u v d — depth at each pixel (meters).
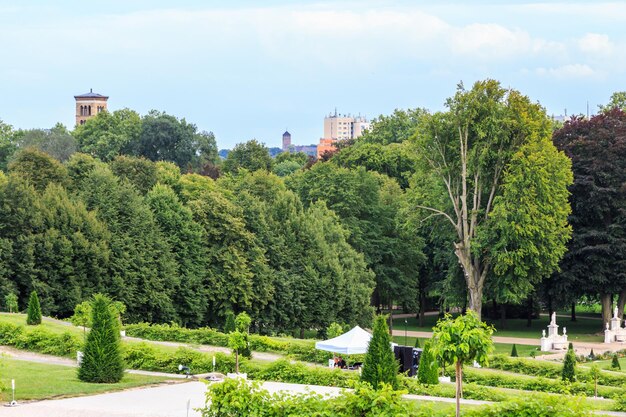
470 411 30.33
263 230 97.12
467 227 93.62
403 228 104.25
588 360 79.88
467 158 93.19
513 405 29.75
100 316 45.53
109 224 87.75
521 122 91.44
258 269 93.38
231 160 181.88
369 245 114.94
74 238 83.38
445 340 31.05
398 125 190.25
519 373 62.09
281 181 132.25
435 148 95.44
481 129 91.44
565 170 93.62
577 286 105.62
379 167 144.88
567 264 104.25
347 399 30.75
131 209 89.38
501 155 92.62
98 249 83.56
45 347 58.16
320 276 97.81
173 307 88.75
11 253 80.75
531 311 117.19
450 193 94.81
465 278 100.06
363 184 118.56
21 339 58.94
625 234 104.25
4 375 44.53
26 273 81.19
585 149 106.06
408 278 116.31
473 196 96.19
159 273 87.75
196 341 70.69
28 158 110.25
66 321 75.00
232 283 91.44
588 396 52.41
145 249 87.56
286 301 94.50
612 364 70.19
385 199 120.31
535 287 107.69
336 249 103.12
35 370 47.31
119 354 45.56
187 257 90.25
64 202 86.38
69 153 194.88
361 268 104.69
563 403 29.84
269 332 93.94
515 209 88.56
